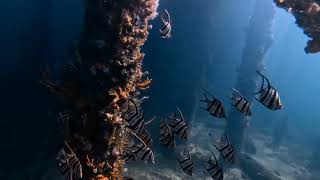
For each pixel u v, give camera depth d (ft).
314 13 21.52
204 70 59.47
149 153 18.62
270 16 57.11
